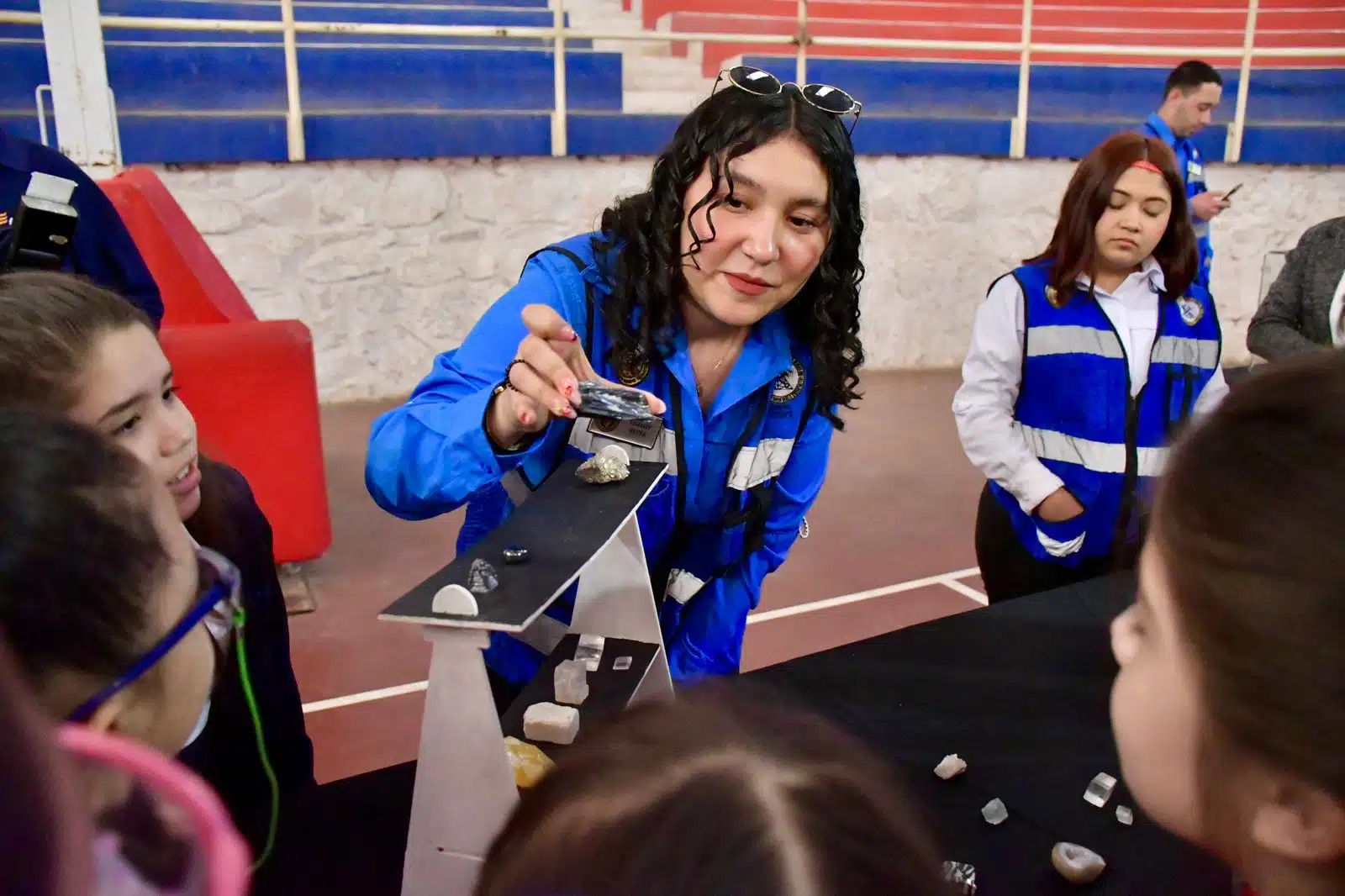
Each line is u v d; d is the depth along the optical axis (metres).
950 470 4.27
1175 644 0.42
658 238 1.05
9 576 0.40
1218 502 0.38
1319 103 6.84
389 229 5.03
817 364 1.15
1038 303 1.71
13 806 0.24
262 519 1.04
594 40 6.43
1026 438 1.76
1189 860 0.84
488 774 0.72
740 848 0.30
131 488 0.45
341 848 0.87
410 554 3.31
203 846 0.33
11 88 4.69
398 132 4.91
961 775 0.96
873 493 3.99
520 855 0.33
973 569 3.28
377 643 2.70
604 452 0.99
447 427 0.95
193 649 0.49
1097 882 0.81
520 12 6.27
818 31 6.74
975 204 5.95
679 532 1.17
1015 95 6.55
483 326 1.09
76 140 4.18
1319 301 2.10
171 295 3.17
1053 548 1.73
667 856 0.31
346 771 2.13
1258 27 7.29
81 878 0.25
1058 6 7.16
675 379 1.12
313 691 2.46
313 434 2.88
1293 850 0.41
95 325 0.75
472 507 1.21
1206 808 0.44
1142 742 0.46
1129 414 1.68
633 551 0.96
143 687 0.46
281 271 4.89
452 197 5.11
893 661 1.20
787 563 3.31
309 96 5.30
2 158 1.80
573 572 0.76
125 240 1.98
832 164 0.99
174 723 0.49
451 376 1.04
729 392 1.11
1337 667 0.34
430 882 0.75
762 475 1.18
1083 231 1.63
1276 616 0.35
